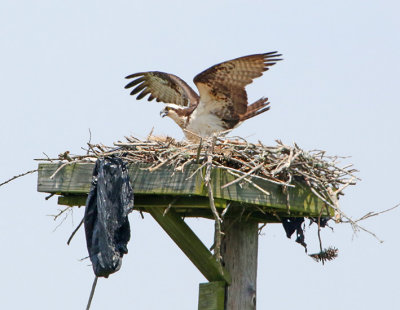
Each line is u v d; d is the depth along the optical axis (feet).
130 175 38.58
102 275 37.32
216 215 35.50
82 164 40.16
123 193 37.83
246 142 39.78
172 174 37.32
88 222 37.99
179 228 40.11
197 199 38.40
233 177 38.06
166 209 37.55
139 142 40.29
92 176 38.81
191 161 37.35
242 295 40.88
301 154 40.19
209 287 40.91
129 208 37.65
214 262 40.57
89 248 37.68
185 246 40.91
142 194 39.14
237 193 38.17
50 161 41.06
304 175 40.34
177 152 38.01
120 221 37.52
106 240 37.09
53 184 40.63
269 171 39.50
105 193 37.65
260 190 38.63
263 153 39.17
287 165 38.55
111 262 36.94
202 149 38.29
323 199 40.40
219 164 37.88
